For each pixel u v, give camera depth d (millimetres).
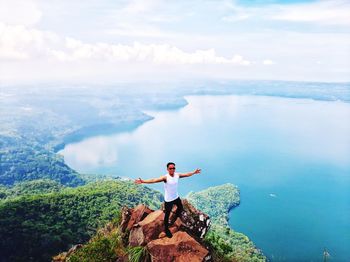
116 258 11625
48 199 121938
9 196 177500
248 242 123250
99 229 15117
